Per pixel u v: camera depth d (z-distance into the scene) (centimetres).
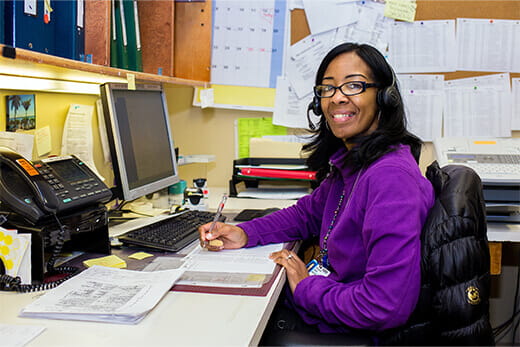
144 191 151
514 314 213
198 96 228
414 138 114
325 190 137
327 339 95
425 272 95
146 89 164
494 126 213
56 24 121
